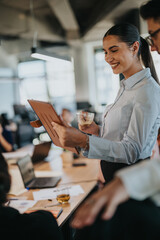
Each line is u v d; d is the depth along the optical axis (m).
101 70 10.61
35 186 1.93
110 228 0.60
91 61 10.50
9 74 11.67
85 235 0.61
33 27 7.51
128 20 3.85
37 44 9.38
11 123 6.93
